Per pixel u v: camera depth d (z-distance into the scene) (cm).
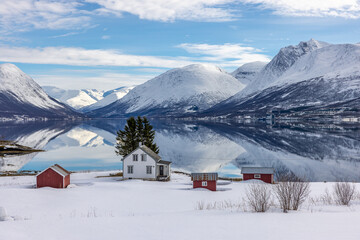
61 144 17812
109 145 17350
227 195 5075
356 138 18412
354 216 2461
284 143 16775
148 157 7212
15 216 3388
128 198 4772
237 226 2286
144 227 2406
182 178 7869
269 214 2711
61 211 3856
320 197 4416
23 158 12475
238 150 14612
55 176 5653
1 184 6475
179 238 2059
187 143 17650
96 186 5891
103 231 2306
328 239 1827
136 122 8938
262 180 6956
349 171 9444
